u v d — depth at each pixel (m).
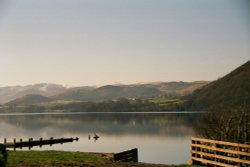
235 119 37.59
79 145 79.12
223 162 27.44
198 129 45.53
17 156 31.20
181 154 59.50
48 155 32.53
